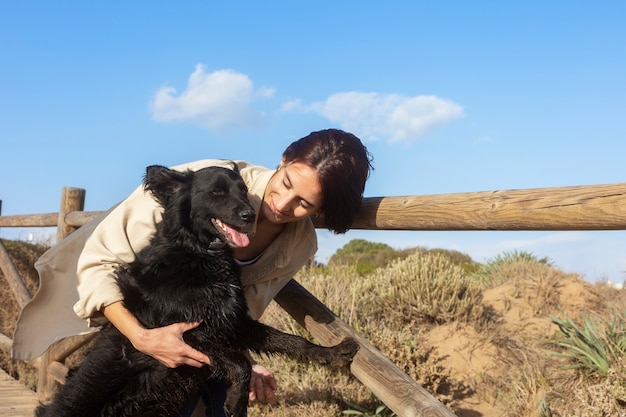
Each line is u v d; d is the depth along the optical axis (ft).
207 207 4.93
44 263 5.51
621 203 3.25
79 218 9.40
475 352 9.76
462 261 21.68
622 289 11.81
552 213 3.62
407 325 10.38
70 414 5.10
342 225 5.02
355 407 7.76
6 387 10.92
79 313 4.83
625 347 8.51
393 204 4.83
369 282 11.68
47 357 9.51
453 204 4.30
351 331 5.24
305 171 4.64
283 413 7.84
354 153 4.69
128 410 5.12
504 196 3.96
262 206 5.07
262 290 5.52
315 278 11.27
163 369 5.03
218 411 5.35
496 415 8.46
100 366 5.12
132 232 5.12
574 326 9.29
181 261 4.99
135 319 4.73
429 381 8.78
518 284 12.24
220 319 5.03
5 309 18.01
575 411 7.75
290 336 5.34
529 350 9.75
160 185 5.12
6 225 14.37
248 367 5.01
